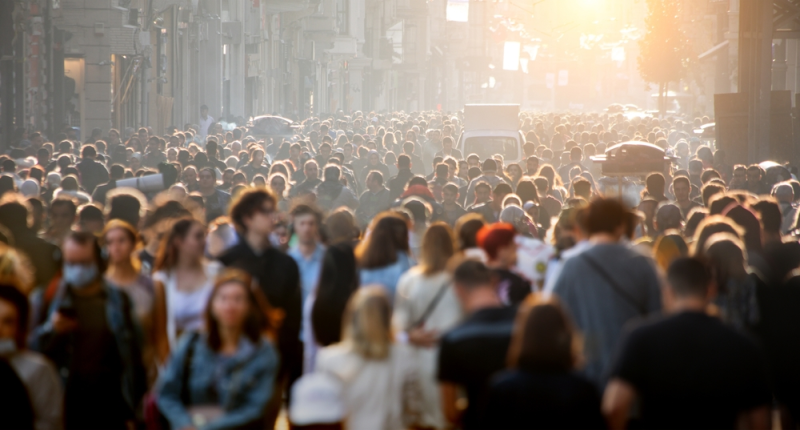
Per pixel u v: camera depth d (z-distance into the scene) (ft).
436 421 59.82
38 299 60.39
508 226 63.46
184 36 424.05
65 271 59.77
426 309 61.98
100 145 208.85
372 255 70.59
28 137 248.11
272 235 93.35
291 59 646.33
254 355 54.75
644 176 172.55
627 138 333.01
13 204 77.10
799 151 253.03
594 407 43.19
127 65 343.26
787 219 114.83
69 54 313.94
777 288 64.34
